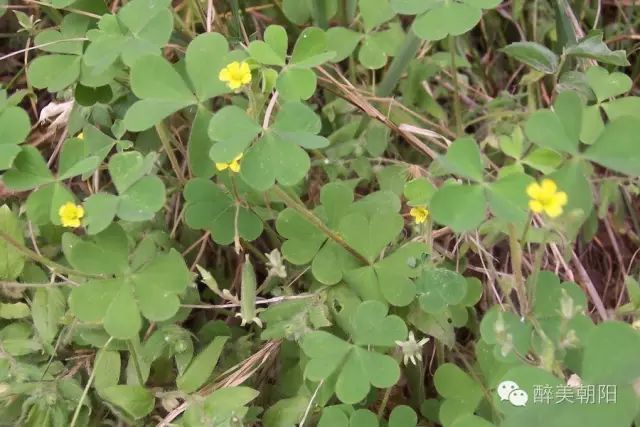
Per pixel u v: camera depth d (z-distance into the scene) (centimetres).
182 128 42
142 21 37
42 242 40
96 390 37
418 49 44
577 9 45
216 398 36
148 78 36
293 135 34
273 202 39
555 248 39
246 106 41
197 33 45
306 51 37
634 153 32
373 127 42
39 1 43
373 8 42
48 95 45
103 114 40
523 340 34
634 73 46
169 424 36
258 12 45
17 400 37
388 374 35
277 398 38
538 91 44
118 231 35
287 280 39
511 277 38
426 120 43
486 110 45
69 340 37
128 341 36
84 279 37
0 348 37
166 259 35
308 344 35
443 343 38
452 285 36
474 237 39
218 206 38
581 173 33
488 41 47
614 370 32
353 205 38
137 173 35
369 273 37
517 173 33
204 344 38
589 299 41
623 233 43
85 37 40
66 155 38
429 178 41
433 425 38
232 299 36
